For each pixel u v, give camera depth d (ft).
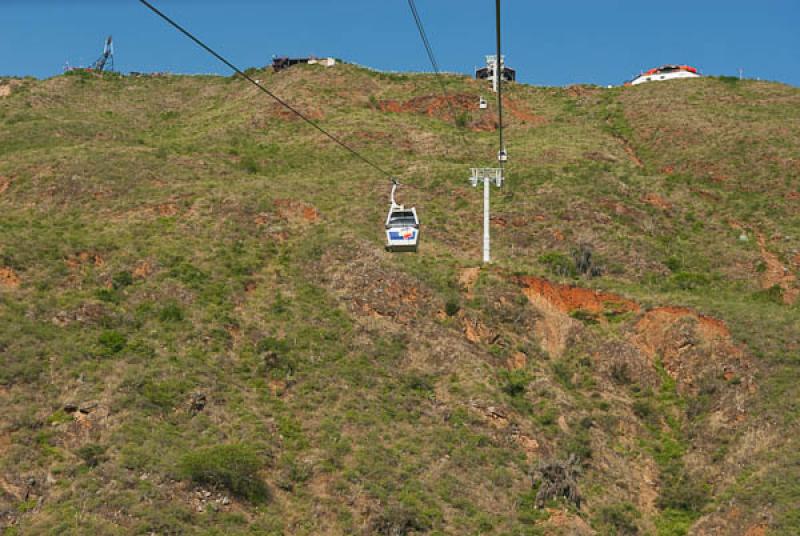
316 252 224.33
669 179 303.27
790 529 146.72
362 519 145.48
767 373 185.57
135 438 150.71
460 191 284.41
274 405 169.78
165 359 173.78
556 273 230.27
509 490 157.58
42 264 199.21
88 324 180.34
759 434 173.17
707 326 200.44
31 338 170.50
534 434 170.81
